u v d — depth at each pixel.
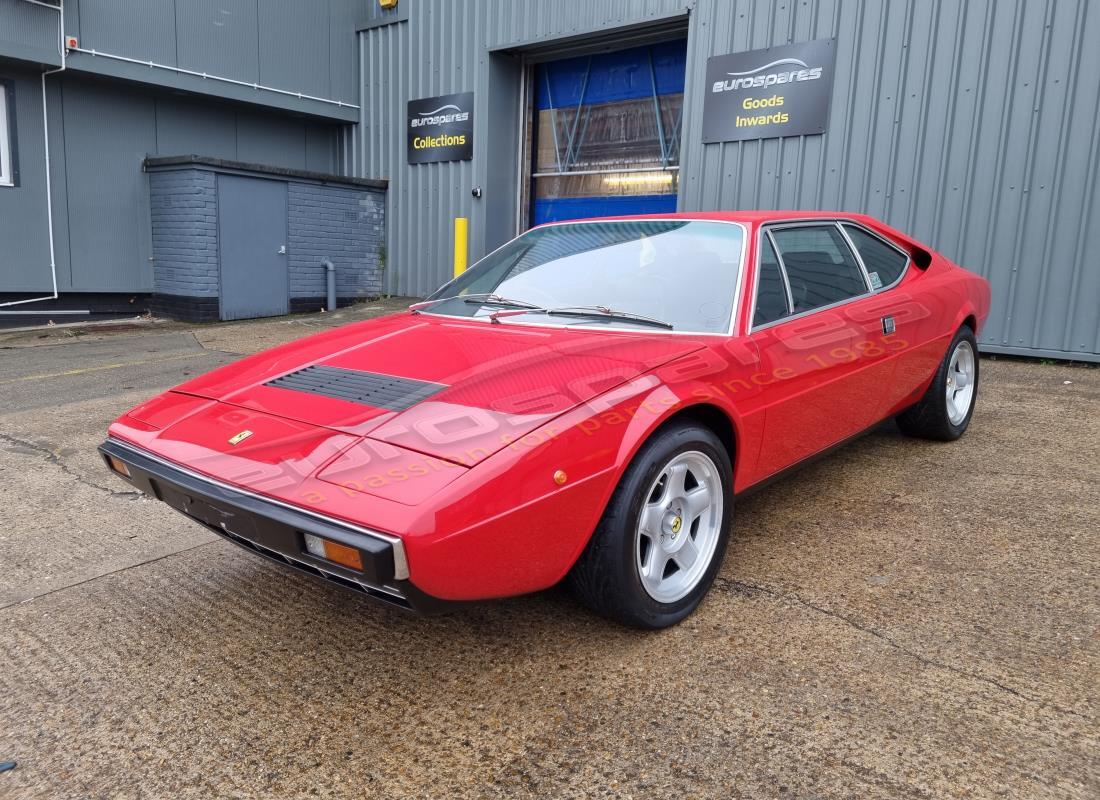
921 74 7.19
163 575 2.95
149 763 1.91
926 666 2.25
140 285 10.79
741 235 3.04
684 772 1.84
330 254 11.88
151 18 10.03
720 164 8.66
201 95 10.79
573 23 9.85
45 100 9.58
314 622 2.59
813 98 7.84
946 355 4.13
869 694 2.12
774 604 2.63
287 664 2.34
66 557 3.11
